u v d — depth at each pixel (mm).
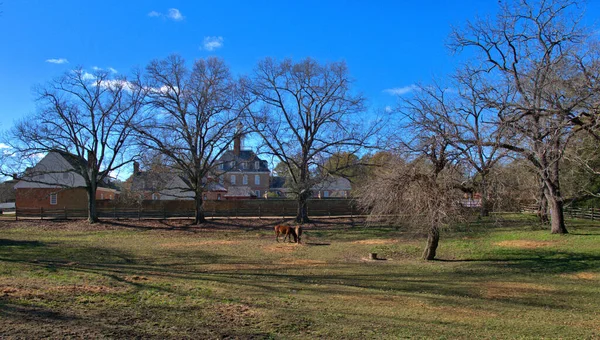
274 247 26547
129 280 12398
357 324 8469
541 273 17672
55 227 37062
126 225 38594
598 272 17516
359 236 33375
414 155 19047
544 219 31500
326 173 39312
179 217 43406
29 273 12867
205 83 36750
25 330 6926
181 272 15703
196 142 38625
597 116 14805
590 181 31109
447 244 26203
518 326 9023
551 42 17906
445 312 10250
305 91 39469
